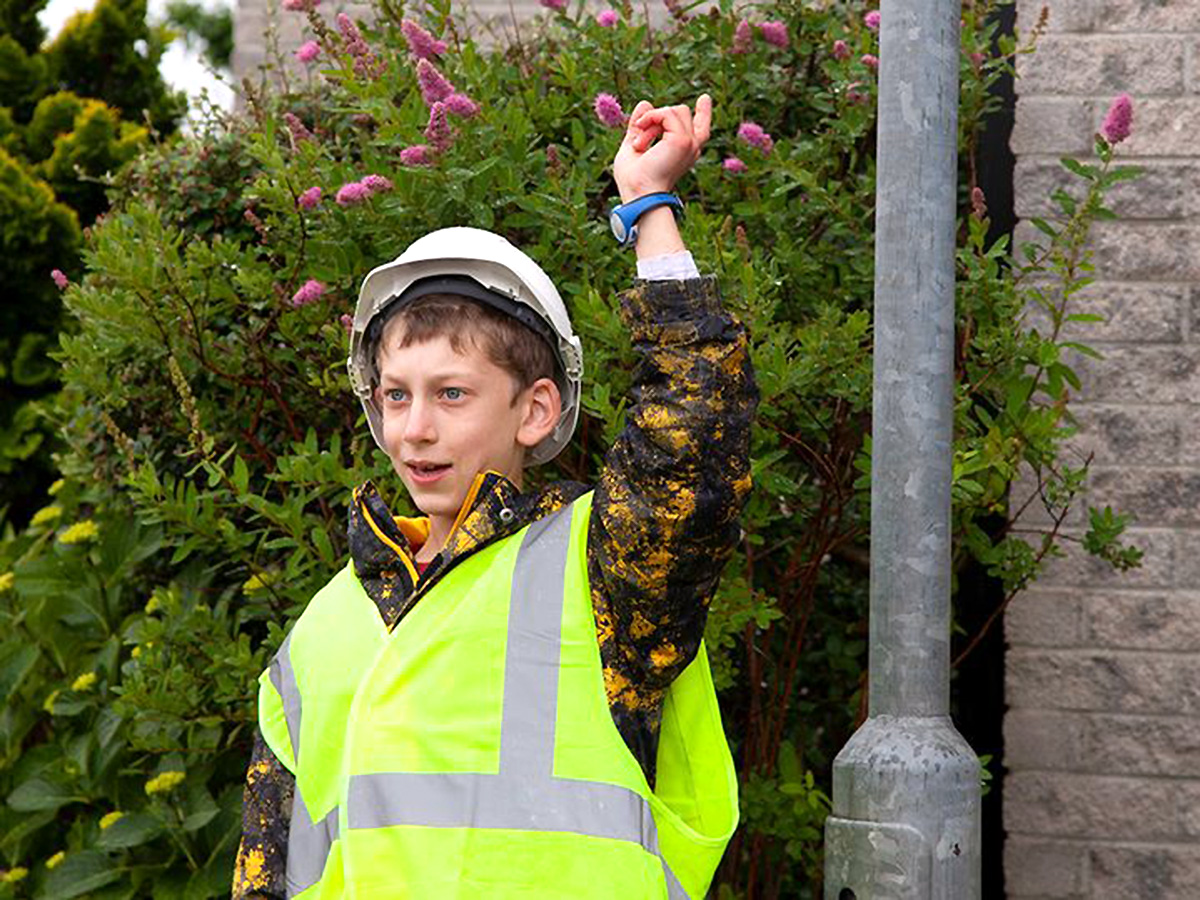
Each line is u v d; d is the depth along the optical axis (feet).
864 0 12.94
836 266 12.00
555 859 6.02
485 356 6.67
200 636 11.98
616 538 6.08
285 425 12.52
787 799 11.44
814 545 11.93
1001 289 11.09
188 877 13.17
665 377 6.07
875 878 7.31
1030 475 12.73
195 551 13.66
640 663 6.22
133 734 12.98
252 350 11.75
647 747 6.32
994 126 13.07
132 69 25.84
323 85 13.92
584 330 10.48
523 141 10.97
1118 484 12.76
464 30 16.05
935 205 7.70
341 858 6.29
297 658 6.89
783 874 12.32
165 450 13.08
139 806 13.84
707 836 6.47
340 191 10.51
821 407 11.35
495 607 6.37
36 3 25.98
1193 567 12.64
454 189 10.45
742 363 6.11
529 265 6.95
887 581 7.61
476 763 6.14
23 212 21.24
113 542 14.19
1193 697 12.63
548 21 14.94
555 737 6.15
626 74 11.84
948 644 7.65
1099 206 11.32
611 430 10.00
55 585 14.69
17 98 25.09
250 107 13.56
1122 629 12.71
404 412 6.77
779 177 11.38
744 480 6.08
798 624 12.16
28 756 14.53
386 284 7.00
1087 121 12.97
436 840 6.06
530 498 6.75
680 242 6.36
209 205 13.37
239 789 13.20
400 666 6.35
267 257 13.17
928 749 7.37
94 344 12.28
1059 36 13.01
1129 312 12.80
